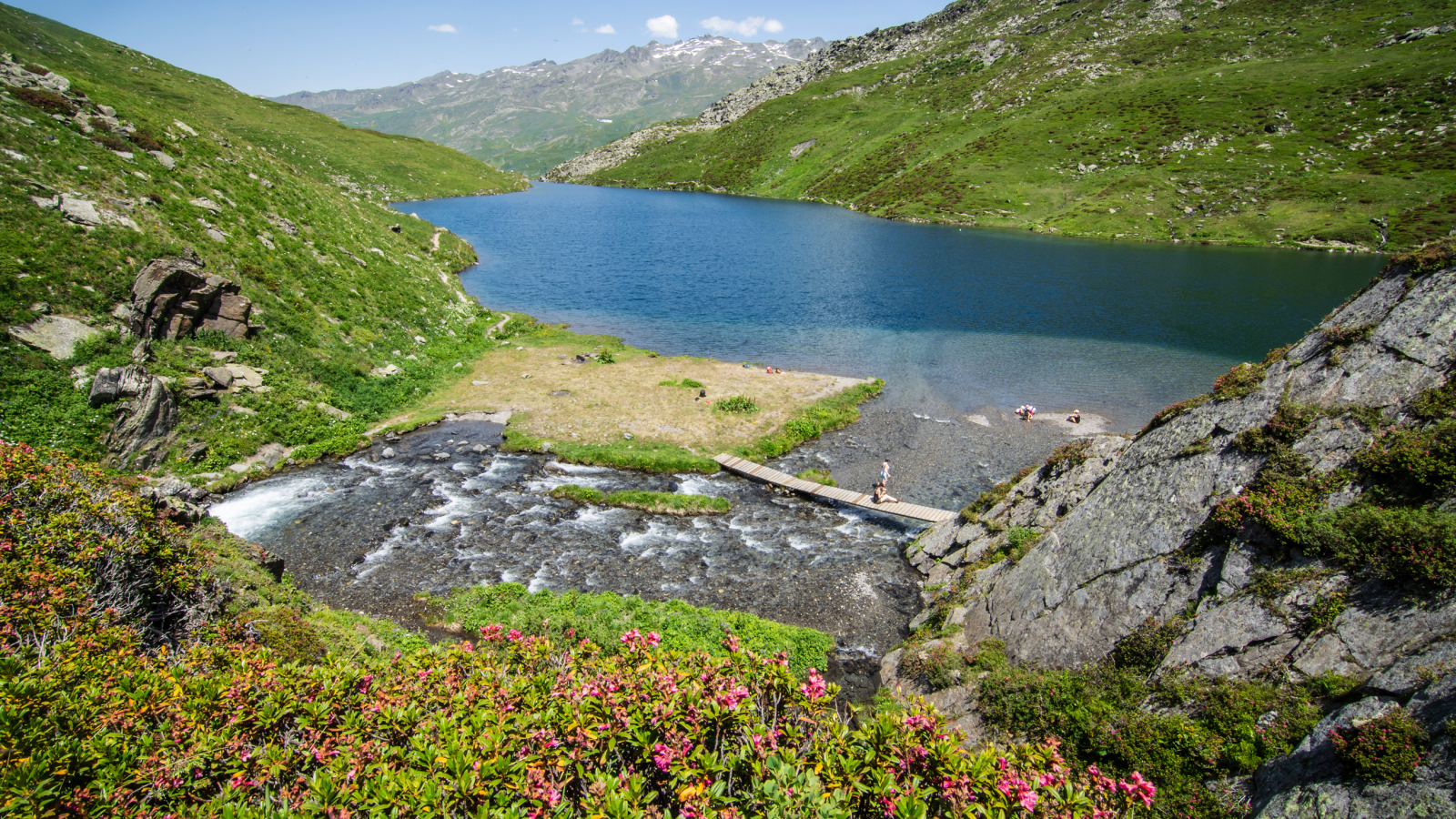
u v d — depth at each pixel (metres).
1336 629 12.71
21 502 15.80
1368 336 16.80
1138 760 13.50
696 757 9.09
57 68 49.88
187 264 37.91
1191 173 144.00
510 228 130.38
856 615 25.02
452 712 11.27
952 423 44.66
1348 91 151.38
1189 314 73.50
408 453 37.59
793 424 42.19
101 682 11.16
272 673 11.77
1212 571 15.73
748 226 144.75
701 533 30.81
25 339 31.36
